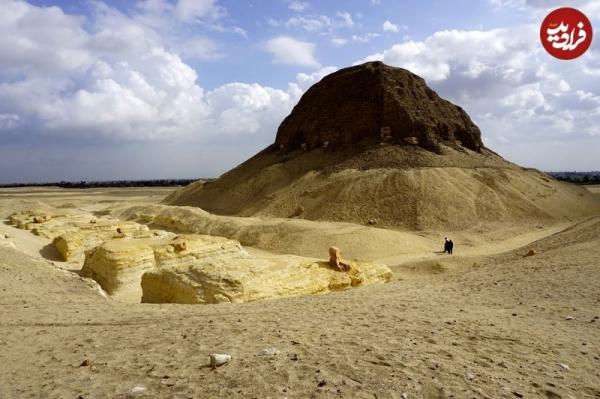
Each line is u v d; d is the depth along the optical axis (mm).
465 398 4594
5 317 9133
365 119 67562
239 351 6273
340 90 73875
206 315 9695
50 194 123812
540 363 5965
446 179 52531
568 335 7496
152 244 22516
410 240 37344
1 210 60719
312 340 6840
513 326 8055
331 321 8492
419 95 72062
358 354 6000
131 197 104812
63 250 29984
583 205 56500
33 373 5688
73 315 9570
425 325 8023
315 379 5043
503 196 51781
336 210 49812
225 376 5207
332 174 57969
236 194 65312
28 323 8742
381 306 10414
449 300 11266
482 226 45125
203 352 6320
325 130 71000
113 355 6375
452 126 72312
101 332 7977
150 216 52375
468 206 48281
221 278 14375
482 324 8164
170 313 10094
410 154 59906
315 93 77812
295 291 15703
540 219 48312
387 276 19750
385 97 67250
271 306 11148
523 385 5109
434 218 46062
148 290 15586
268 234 40062
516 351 6488
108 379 5324
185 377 5254
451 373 5297
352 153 63688
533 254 20703
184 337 7305
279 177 64312
